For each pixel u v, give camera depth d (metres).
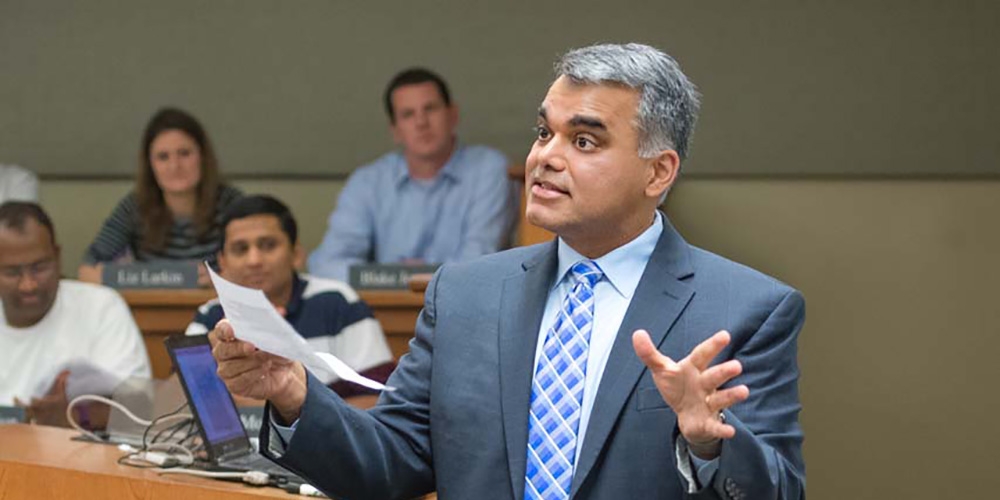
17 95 19.73
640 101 5.56
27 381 12.12
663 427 5.44
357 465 5.80
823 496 15.04
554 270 5.94
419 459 6.05
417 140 16.05
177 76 19.28
